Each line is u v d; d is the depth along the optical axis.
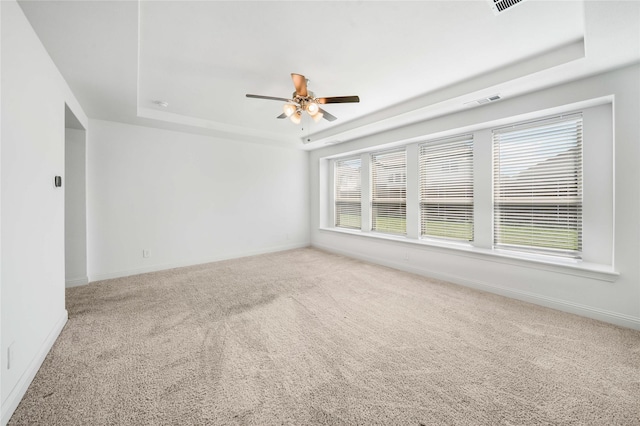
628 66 2.26
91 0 1.52
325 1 1.69
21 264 1.57
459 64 2.54
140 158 4.09
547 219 3.00
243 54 2.33
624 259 2.33
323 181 6.09
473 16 1.85
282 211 5.87
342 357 1.92
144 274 4.05
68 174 3.51
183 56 2.35
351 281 3.72
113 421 1.36
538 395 1.54
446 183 3.95
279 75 2.73
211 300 3.03
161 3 1.67
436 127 3.68
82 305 2.86
